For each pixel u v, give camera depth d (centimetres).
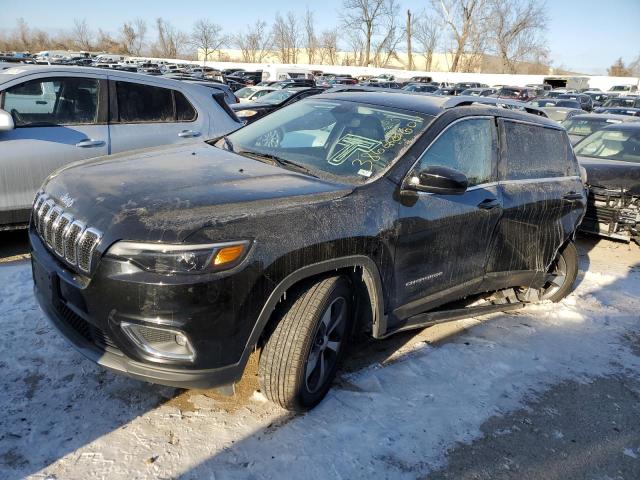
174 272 239
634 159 797
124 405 296
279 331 280
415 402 326
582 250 717
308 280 289
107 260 246
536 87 4422
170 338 248
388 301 331
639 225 692
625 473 290
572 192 483
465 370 369
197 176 303
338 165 341
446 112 373
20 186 497
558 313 486
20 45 7369
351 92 436
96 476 247
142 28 7788
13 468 246
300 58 8219
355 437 289
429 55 7156
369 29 7200
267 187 296
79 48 7612
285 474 259
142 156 349
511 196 409
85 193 280
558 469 287
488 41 6494
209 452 268
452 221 355
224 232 249
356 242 294
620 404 351
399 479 265
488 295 498
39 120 511
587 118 1076
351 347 384
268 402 311
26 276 447
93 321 254
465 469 278
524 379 367
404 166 333
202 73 3588
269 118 427
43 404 290
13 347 338
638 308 515
